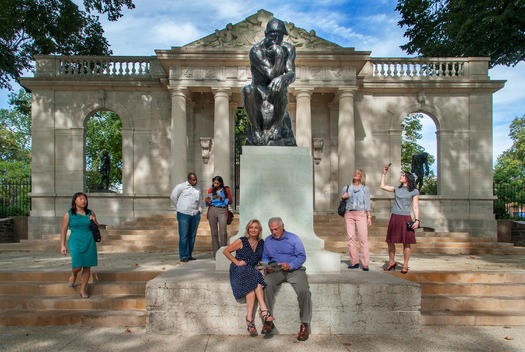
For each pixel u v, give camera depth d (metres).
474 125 23.88
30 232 22.92
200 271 8.02
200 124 24.23
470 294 8.53
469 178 23.77
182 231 10.89
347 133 21.92
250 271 6.58
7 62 25.34
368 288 6.85
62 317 7.30
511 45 23.47
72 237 7.91
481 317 7.49
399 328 6.83
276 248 6.70
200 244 15.09
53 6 25.58
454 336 6.76
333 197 23.81
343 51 21.42
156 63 24.09
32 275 8.80
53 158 23.34
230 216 11.20
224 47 21.95
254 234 6.70
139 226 18.22
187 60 21.61
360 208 8.96
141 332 6.83
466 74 23.84
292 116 23.89
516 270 10.02
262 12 22.31
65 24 25.70
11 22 22.69
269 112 8.22
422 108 23.89
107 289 8.30
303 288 6.54
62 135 23.45
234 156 24.12
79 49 28.50
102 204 23.45
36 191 23.20
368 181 23.75
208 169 23.84
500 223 23.69
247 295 6.53
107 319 7.30
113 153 47.81
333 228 17.94
